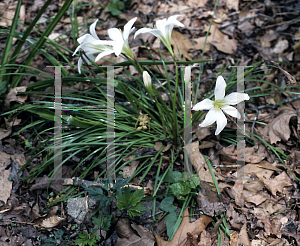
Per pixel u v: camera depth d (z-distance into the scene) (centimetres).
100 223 95
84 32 127
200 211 99
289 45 123
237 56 123
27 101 112
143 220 99
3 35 124
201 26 130
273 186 102
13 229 98
